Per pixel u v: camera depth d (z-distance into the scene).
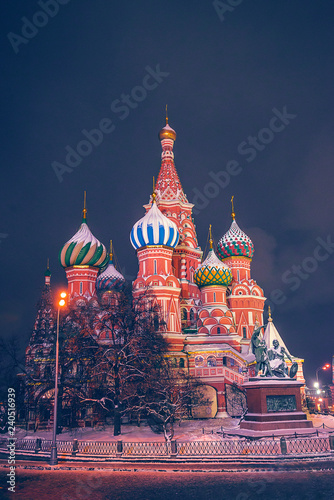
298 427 36.09
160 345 49.62
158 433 43.16
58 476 23.78
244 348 70.50
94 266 68.31
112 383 48.91
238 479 21.64
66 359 49.34
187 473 23.55
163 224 64.19
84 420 50.28
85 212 71.25
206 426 47.19
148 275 63.00
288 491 18.97
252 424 35.94
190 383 51.72
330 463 24.88
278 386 37.34
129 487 20.64
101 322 47.69
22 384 49.97
